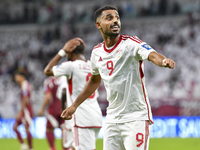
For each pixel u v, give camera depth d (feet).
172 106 150.00
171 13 255.50
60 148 105.81
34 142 129.39
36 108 169.27
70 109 43.60
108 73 39.14
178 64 205.46
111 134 40.16
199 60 205.26
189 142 118.42
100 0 281.13
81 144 52.49
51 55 257.55
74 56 56.29
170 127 138.31
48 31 271.08
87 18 278.26
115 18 38.86
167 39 236.22
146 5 263.90
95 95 55.16
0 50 267.80
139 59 37.17
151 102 153.48
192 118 136.87
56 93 91.04
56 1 290.76
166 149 101.91
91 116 53.16
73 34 265.95
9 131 154.40
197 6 252.62
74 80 54.70
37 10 291.58
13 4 299.79
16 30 278.67
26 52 262.67
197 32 229.45
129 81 37.96
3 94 206.39
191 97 155.33
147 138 38.06
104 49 39.73
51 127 91.09
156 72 198.80
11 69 248.52
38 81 228.22
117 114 39.17
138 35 245.65
